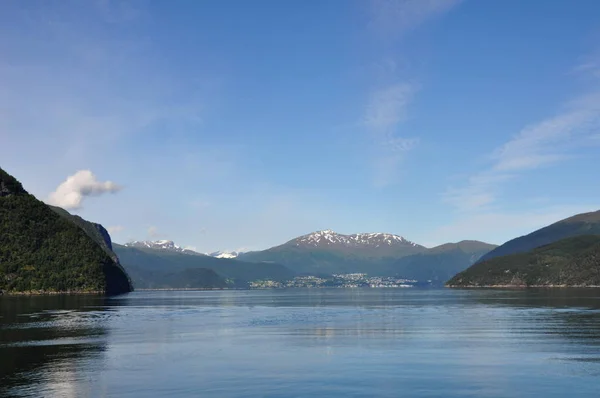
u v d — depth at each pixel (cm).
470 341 8825
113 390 5362
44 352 7744
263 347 8231
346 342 8788
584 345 8294
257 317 14938
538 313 15525
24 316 14938
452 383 5625
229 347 8231
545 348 8000
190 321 13362
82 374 6122
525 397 5081
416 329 10838
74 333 10288
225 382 5697
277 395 5166
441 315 15038
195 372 6222
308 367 6506
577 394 5191
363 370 6303
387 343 8625
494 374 6059
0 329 11038
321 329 10988
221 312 17625
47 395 5169
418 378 5856
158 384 5616
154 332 10469
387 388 5416
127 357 7275
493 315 14825
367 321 13025
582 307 18400
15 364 6762
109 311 17688
